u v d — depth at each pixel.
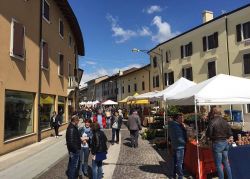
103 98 76.81
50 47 20.81
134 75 52.69
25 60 15.64
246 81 9.37
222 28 28.42
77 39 31.78
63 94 25.06
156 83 42.53
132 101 31.41
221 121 7.62
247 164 7.87
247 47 25.80
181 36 34.75
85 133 9.14
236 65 26.88
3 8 13.13
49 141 17.72
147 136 18.16
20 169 10.38
